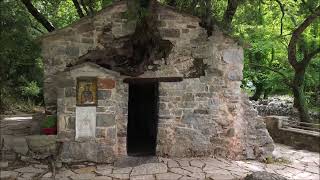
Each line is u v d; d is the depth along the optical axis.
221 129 9.21
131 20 8.45
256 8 9.73
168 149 9.02
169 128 9.02
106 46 8.79
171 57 8.98
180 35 9.01
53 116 8.62
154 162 8.46
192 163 8.49
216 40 9.09
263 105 19.84
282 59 17.55
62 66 8.70
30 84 19.70
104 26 8.77
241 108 9.59
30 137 8.16
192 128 9.09
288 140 12.64
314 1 11.27
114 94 8.40
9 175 7.26
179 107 9.05
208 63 9.09
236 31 10.06
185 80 9.05
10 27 11.36
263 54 18.20
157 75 8.93
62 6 16.20
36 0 13.77
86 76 8.22
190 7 8.80
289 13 13.11
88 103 8.24
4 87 17.75
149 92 12.17
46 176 7.33
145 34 8.59
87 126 8.24
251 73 18.98
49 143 8.20
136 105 12.98
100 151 8.28
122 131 8.73
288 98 22.08
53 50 8.66
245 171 8.10
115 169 7.92
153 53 8.81
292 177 8.38
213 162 8.66
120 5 8.72
